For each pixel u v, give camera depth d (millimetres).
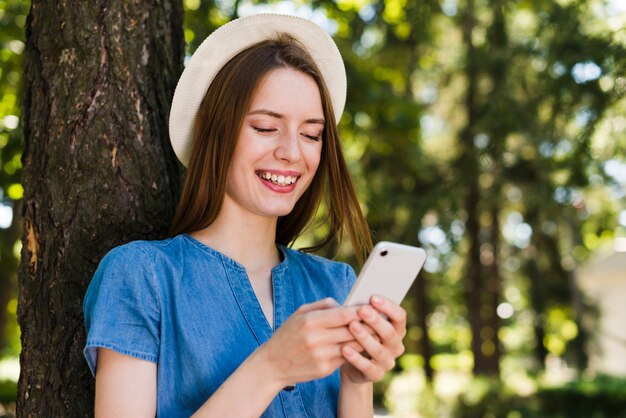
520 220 15445
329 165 1923
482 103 13727
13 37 7016
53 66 2051
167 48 2188
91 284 1660
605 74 8453
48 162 2020
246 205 1777
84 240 1979
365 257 1982
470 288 15781
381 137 9141
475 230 14984
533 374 13430
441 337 28312
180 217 1832
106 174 2010
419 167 10547
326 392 1789
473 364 15836
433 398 12250
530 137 12398
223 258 1738
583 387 10648
